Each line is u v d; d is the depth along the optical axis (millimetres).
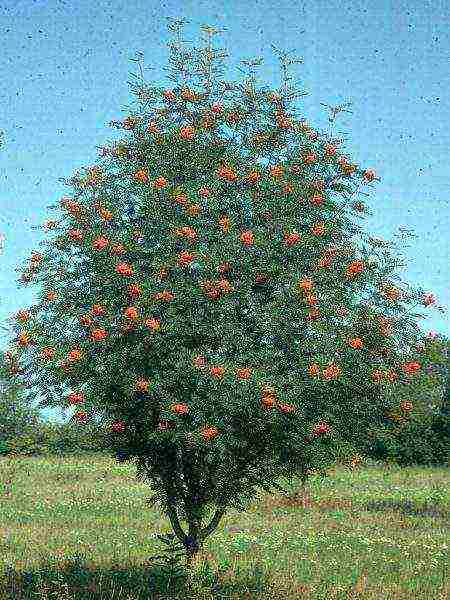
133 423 10844
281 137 11664
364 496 25844
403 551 15711
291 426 10328
